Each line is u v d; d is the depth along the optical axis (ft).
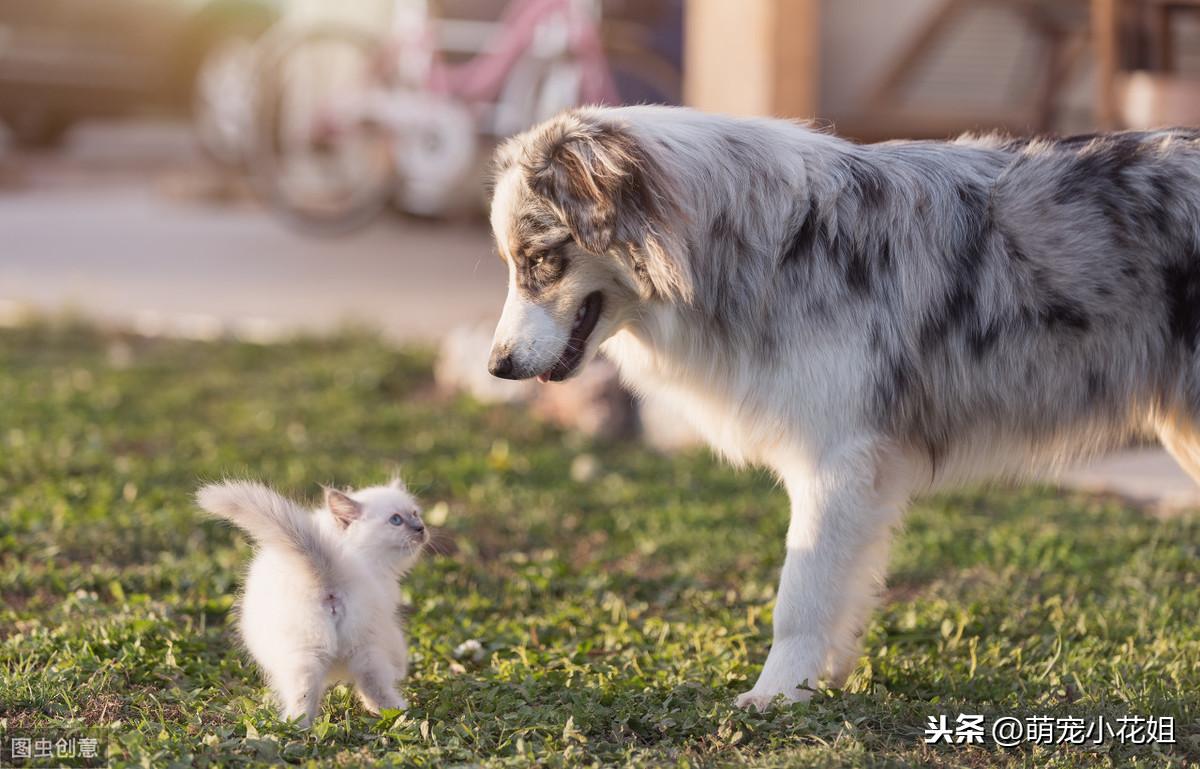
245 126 61.72
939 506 25.09
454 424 30.55
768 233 15.44
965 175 15.88
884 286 15.44
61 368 34.40
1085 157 15.72
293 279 45.42
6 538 20.58
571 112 15.58
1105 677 16.08
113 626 16.84
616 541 23.21
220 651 16.94
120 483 24.57
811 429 15.46
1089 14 37.42
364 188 52.26
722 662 16.58
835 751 13.43
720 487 26.55
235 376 34.17
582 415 30.50
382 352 35.88
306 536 13.89
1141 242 15.29
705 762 13.39
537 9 45.75
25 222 55.52
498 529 23.52
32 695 14.74
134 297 42.47
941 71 41.01
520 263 15.58
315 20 57.93
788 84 27.45
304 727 13.97
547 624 18.24
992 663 16.74
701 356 15.87
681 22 47.67
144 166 69.67
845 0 40.55
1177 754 14.14
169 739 13.67
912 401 15.64
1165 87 27.04
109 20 64.64
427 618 18.70
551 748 13.83
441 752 13.55
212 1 64.54
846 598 15.47
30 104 66.39
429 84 48.21
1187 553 21.20
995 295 15.44
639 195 14.85
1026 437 16.03
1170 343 15.43
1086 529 23.06
